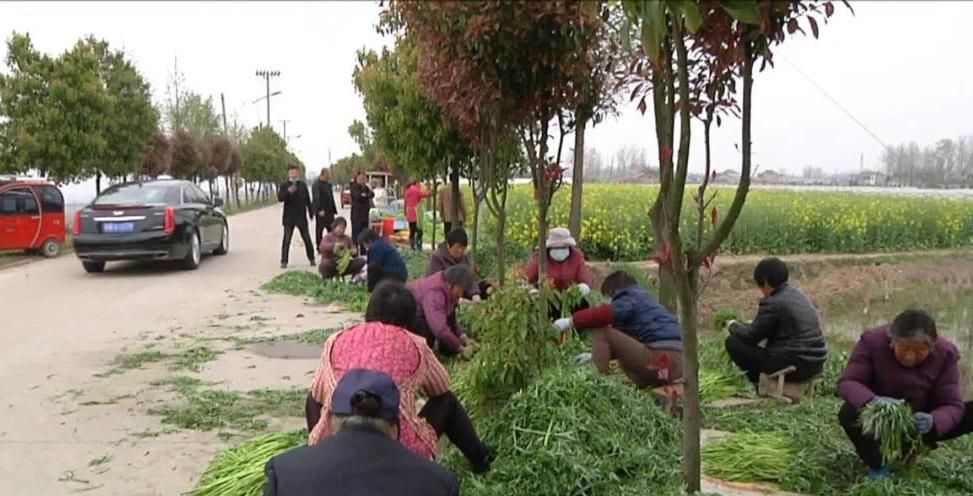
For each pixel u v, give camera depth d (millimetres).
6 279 14609
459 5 5449
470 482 4402
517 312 5344
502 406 5227
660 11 2309
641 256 16453
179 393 7020
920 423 4660
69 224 27234
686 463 4148
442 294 7020
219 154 44812
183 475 5129
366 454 2656
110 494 4832
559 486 4273
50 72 21781
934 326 4688
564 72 6035
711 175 4188
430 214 22734
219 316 10852
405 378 3805
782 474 4789
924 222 21047
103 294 12805
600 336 6152
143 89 25109
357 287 12672
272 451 5016
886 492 4422
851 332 11750
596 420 4715
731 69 3725
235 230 28938
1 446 5656
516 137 7625
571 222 11398
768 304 6645
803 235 19000
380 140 12727
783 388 6637
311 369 7914
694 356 4031
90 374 7691
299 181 16047
